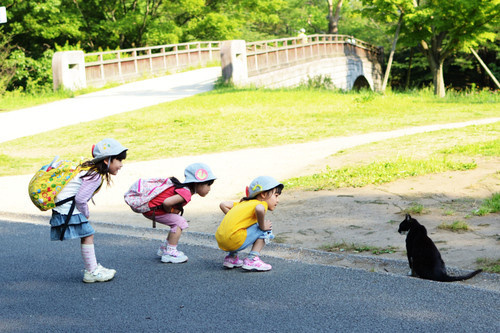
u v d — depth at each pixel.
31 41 40.84
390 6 34.97
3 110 23.39
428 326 3.99
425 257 4.88
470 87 53.97
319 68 36.16
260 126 17.25
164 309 4.56
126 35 45.62
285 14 66.31
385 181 8.83
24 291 5.14
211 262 5.90
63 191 5.07
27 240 7.09
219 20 46.62
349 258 5.68
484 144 11.38
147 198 5.62
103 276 5.34
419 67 53.44
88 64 29.56
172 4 45.09
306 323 4.15
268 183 5.36
